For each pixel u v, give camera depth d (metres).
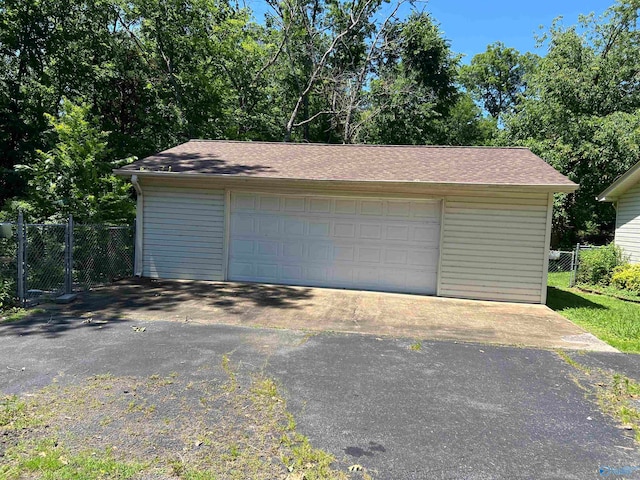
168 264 9.42
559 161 17.28
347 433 3.02
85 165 9.30
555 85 18.80
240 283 9.10
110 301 7.05
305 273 9.10
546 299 8.79
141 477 2.43
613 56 19.28
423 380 4.05
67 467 2.50
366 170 8.99
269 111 21.73
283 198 9.09
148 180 9.26
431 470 2.61
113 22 16.81
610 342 5.48
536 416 3.38
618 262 11.30
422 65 23.83
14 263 7.07
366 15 22.58
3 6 14.59
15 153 14.89
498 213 8.20
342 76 22.14
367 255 8.86
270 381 3.88
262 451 2.74
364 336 5.50
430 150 10.62
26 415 3.10
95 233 8.52
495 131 25.88
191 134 17.03
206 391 3.61
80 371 3.96
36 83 15.79
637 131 15.59
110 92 16.03
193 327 5.64
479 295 8.34
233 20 17.80
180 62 17.36
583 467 2.70
